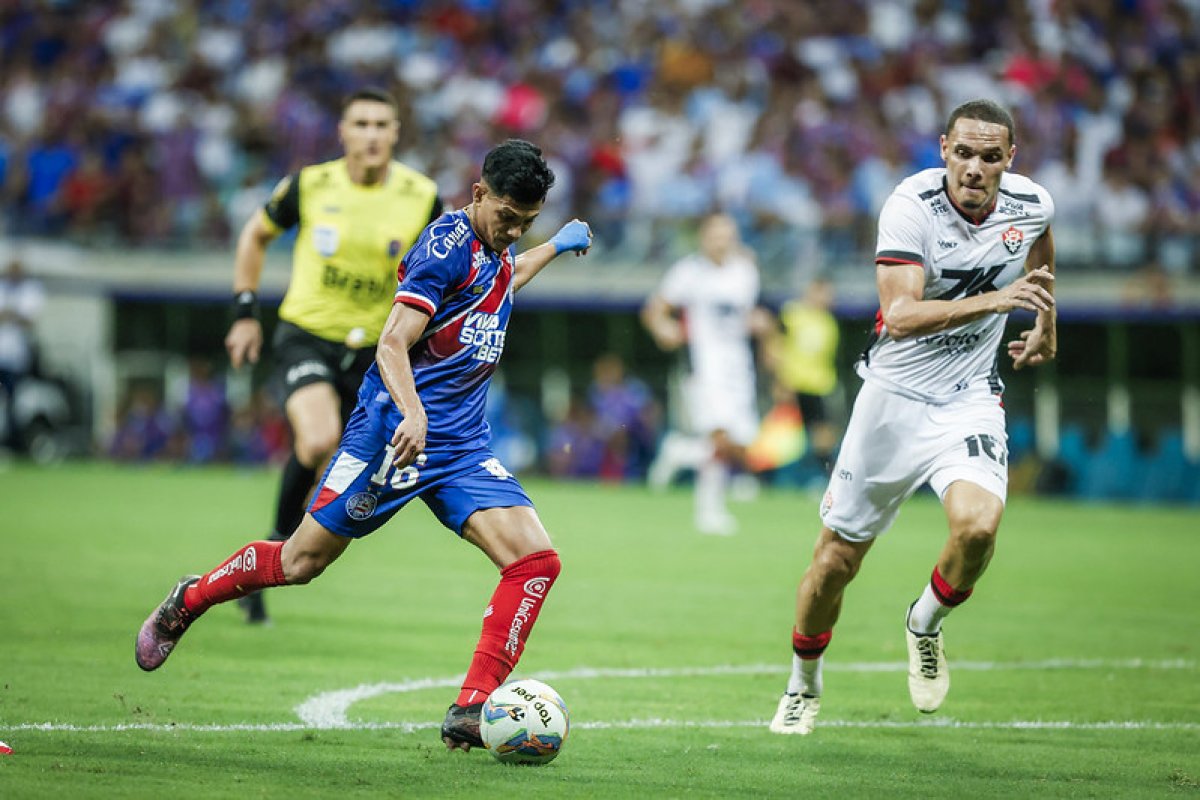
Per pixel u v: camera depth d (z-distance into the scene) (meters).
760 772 19.62
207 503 59.66
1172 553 52.69
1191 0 98.56
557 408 85.75
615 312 85.19
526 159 19.31
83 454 86.31
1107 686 27.34
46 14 102.69
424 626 32.62
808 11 99.75
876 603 38.69
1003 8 98.31
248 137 93.31
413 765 19.27
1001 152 21.50
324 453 30.02
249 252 32.31
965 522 21.06
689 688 26.34
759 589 40.41
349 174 31.83
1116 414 82.00
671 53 95.31
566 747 20.92
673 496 72.25
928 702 22.97
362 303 31.77
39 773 18.02
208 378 86.88
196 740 20.50
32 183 92.19
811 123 89.88
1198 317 79.94
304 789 17.70
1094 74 94.44
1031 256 23.20
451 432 20.17
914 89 93.94
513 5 100.44
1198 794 18.70
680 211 87.00
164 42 100.94
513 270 20.53
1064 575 46.12
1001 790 18.83
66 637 29.50
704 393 57.38
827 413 82.19
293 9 101.62
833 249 83.38
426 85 96.19
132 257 87.69
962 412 22.25
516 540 20.00
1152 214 87.19
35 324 84.94
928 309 21.08
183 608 21.08
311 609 34.81
